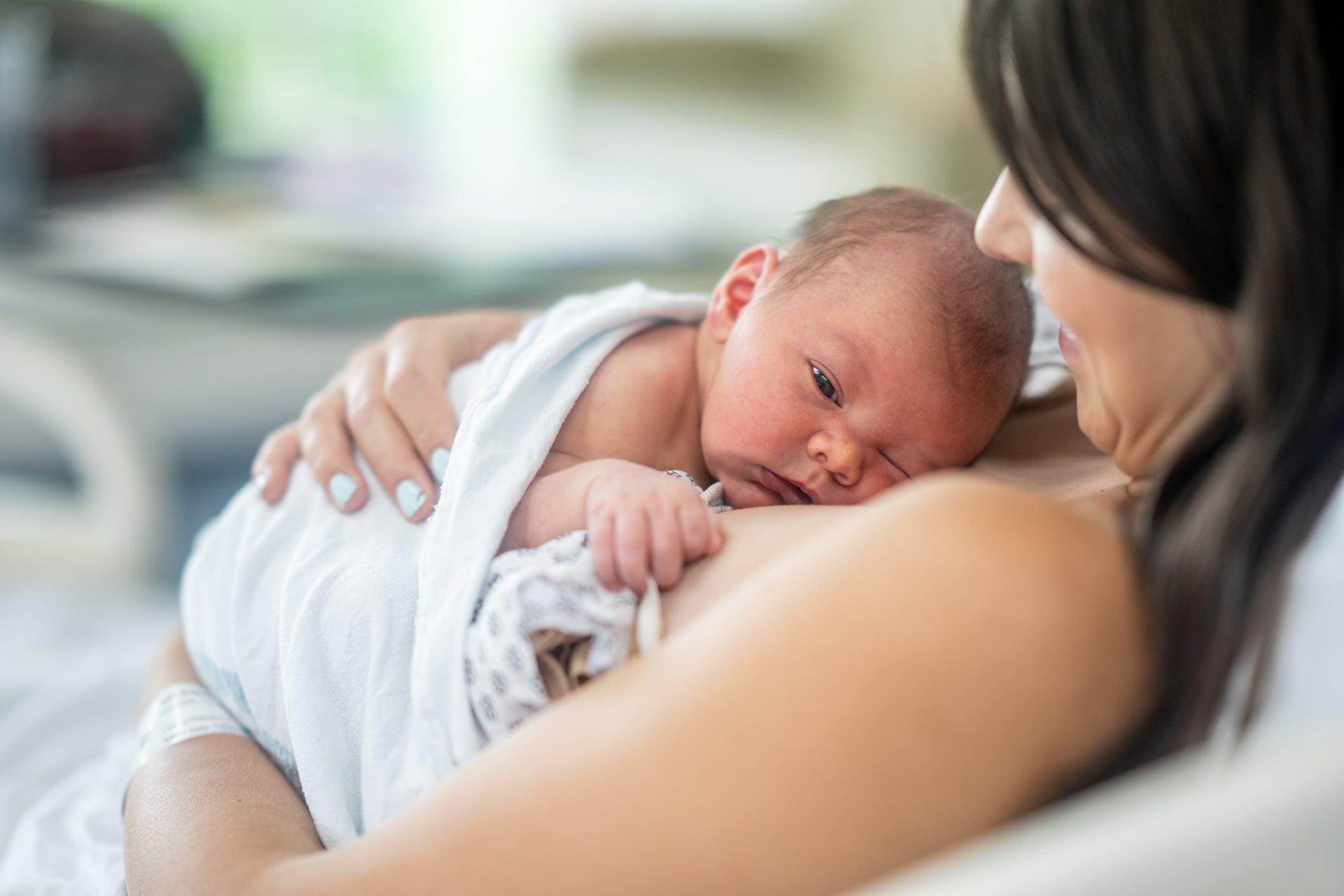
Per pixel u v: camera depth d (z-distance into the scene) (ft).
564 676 2.26
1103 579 1.88
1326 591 1.85
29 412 8.02
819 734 1.76
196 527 7.80
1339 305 1.74
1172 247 1.81
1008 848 1.43
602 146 13.11
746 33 12.06
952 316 3.05
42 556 5.24
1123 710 1.84
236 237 6.29
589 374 2.83
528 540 2.47
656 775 1.78
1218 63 1.72
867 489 3.02
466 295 6.01
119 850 2.82
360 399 2.99
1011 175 2.16
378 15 12.20
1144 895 1.31
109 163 7.09
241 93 11.22
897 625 1.82
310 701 2.48
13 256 5.78
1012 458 3.10
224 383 8.30
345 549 2.68
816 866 1.72
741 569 2.26
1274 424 1.78
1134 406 2.06
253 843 2.23
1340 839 1.35
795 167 11.80
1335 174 1.72
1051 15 1.83
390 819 2.13
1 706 3.76
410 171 8.21
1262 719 1.86
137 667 4.00
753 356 3.05
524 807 1.83
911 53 11.12
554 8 13.02
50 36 7.41
